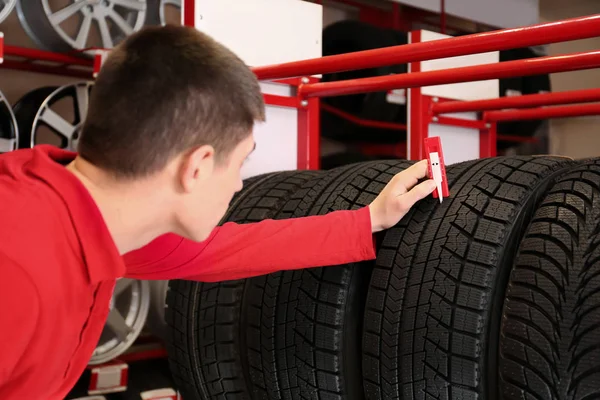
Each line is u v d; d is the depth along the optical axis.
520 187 1.01
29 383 0.64
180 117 0.64
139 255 0.96
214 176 0.71
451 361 0.94
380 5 4.19
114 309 2.21
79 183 0.64
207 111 0.65
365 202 1.17
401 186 1.04
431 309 0.97
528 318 0.87
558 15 5.36
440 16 4.53
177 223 0.73
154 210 0.70
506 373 0.89
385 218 1.04
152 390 2.19
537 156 1.12
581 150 5.21
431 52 1.31
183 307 1.46
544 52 4.82
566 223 0.90
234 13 1.99
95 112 0.65
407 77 1.80
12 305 0.55
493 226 0.97
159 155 0.65
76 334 0.69
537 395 0.85
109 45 2.70
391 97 3.63
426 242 1.02
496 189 1.02
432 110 2.92
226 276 1.08
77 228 0.63
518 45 1.19
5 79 2.86
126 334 2.25
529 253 0.91
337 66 1.49
